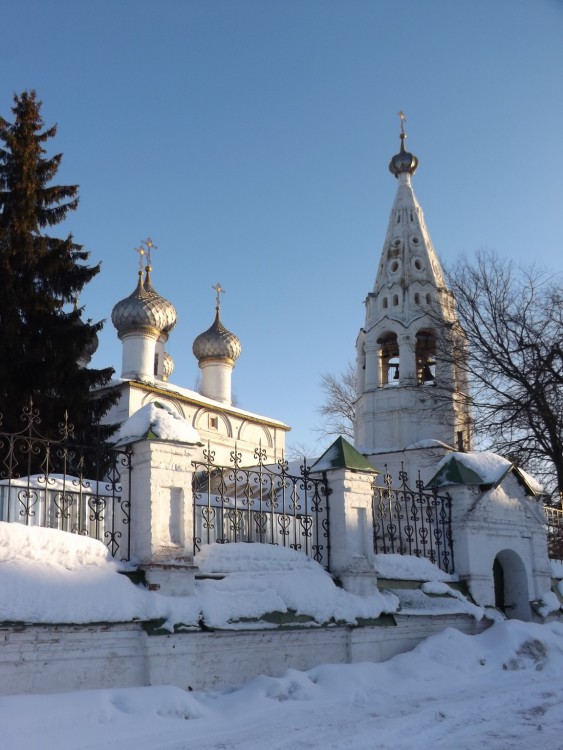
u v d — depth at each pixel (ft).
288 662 33.58
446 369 87.35
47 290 64.39
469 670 37.09
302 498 54.24
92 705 24.50
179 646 29.40
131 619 28.07
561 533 66.69
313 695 30.04
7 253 61.57
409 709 28.66
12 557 26.63
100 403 64.95
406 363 96.73
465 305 82.23
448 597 42.96
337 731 24.73
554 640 41.88
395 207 106.63
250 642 32.22
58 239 67.05
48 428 58.65
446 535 46.88
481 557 46.83
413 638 39.81
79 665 27.02
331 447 39.93
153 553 29.99
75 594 27.17
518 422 72.18
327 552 38.40
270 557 35.40
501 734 25.14
